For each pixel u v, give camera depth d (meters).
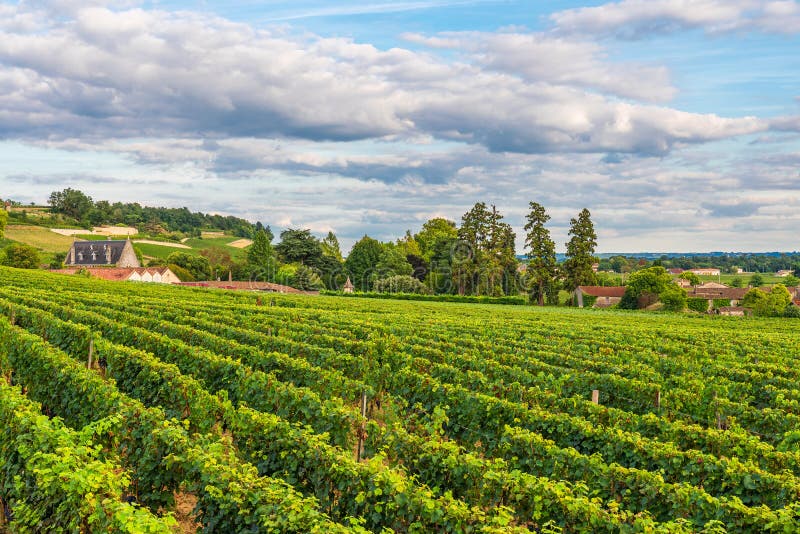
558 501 7.89
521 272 87.06
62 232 149.50
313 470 9.34
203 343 20.03
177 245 157.25
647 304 75.19
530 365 18.88
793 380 17.83
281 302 49.06
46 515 8.11
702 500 8.06
